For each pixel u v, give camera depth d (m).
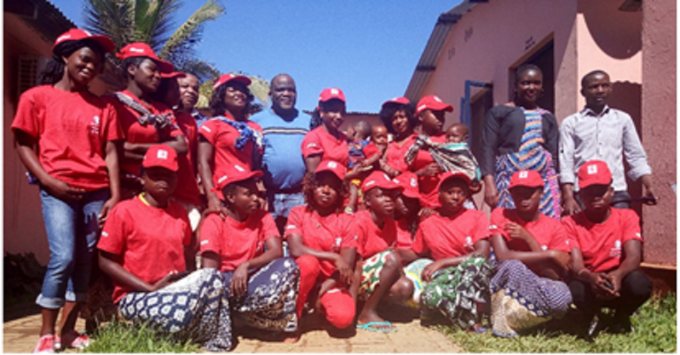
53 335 3.51
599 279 3.80
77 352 3.52
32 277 6.62
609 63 6.41
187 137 4.68
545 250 4.23
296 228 4.38
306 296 4.13
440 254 4.67
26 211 7.44
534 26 7.78
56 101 3.62
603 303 3.98
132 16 16.94
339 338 4.08
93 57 3.67
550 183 4.97
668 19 5.11
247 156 4.82
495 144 5.12
